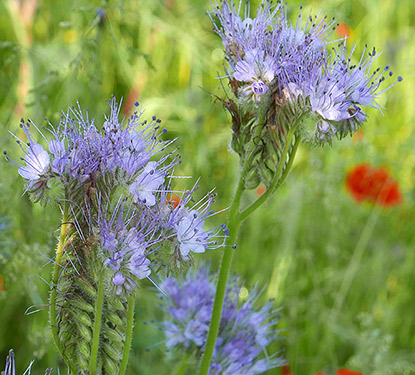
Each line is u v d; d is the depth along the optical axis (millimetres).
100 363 277
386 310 513
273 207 531
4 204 419
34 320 423
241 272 511
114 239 265
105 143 272
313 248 547
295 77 296
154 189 275
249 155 302
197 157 524
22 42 491
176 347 338
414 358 468
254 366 342
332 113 293
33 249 395
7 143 435
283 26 307
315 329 485
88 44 436
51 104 443
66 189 269
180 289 344
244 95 298
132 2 529
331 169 551
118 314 280
